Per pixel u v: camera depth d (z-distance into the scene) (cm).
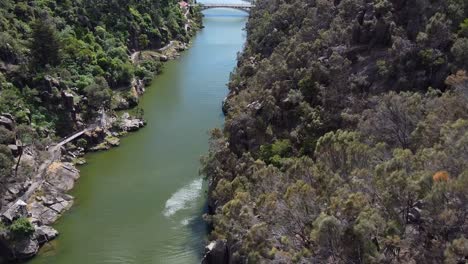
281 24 15688
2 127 10475
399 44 9412
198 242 8994
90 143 12788
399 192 5069
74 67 15000
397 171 5181
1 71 12838
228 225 7212
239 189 7962
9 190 9719
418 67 9094
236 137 10138
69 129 12888
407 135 7131
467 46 8406
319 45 11256
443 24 9100
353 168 6338
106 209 10081
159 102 16025
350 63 10144
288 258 5353
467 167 5125
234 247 7138
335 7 12769
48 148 11769
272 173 7312
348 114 8775
